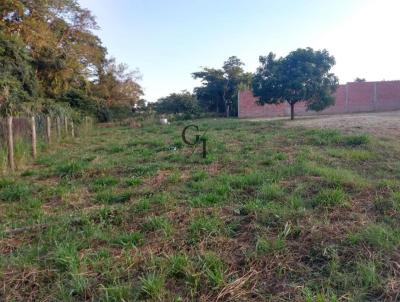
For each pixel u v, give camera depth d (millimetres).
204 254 3371
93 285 2977
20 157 8961
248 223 4195
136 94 44969
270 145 10430
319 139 10508
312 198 5000
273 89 25219
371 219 4156
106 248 3674
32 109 14547
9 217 4832
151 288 2826
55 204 5445
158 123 30484
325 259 3299
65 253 3432
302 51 24391
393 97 36562
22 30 21297
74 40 29828
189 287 2904
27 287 3010
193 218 4355
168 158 9109
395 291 2744
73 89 30891
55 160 9688
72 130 19562
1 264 3350
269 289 2900
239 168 7320
